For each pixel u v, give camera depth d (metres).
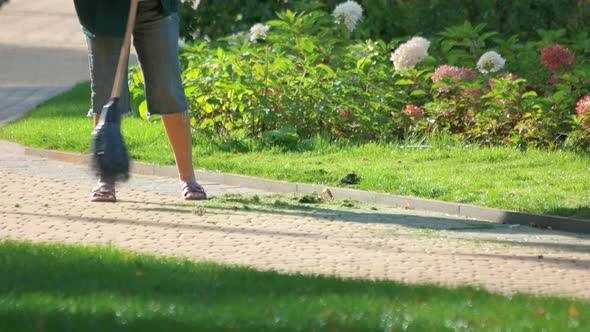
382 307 6.92
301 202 13.32
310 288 7.71
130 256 9.02
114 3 12.91
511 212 12.32
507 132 17.22
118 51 13.09
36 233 10.80
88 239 10.56
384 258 10.05
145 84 13.31
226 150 16.98
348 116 17.84
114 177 11.12
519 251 10.59
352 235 11.23
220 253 10.07
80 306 6.68
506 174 14.52
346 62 18.89
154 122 18.84
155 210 12.41
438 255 10.27
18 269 8.05
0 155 17.11
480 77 18.34
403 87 18.80
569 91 17.44
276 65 18.02
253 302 7.01
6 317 6.29
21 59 31.69
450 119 17.72
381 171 14.80
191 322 6.24
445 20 22.06
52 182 14.29
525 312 6.93
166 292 7.37
